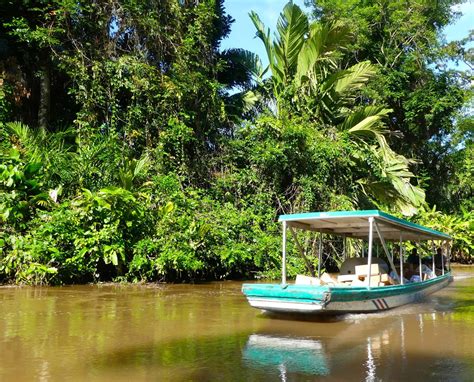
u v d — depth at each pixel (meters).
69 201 11.97
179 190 14.57
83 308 8.20
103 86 15.36
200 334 6.40
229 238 13.57
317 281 8.41
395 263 14.51
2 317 7.27
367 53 24.11
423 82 23.83
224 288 11.38
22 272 10.77
